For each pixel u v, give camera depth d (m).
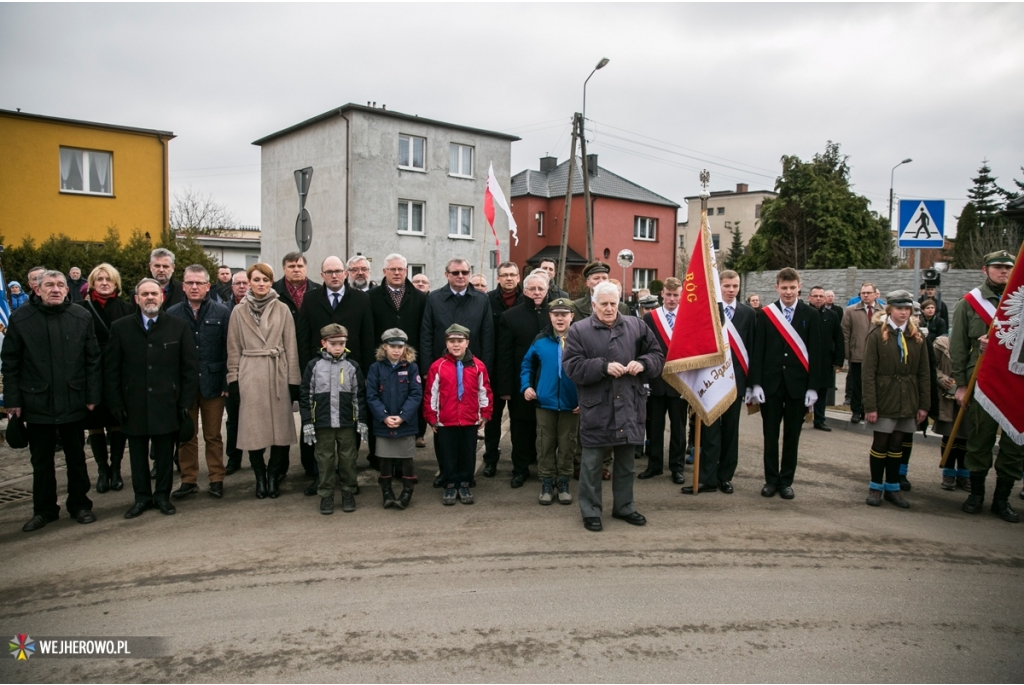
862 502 6.05
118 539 5.05
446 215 30.00
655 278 41.78
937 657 3.40
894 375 5.82
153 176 22.80
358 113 27.09
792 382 6.02
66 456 5.45
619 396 5.25
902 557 4.72
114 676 3.23
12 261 15.90
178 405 5.67
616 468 5.49
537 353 6.08
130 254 17.27
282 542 4.98
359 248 27.48
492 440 7.00
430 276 29.64
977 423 5.74
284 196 30.89
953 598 4.07
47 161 21.02
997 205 46.91
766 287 23.36
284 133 30.36
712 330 5.95
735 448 6.34
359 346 6.49
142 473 5.64
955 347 6.21
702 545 4.93
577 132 22.52
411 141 29.06
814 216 35.19
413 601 3.99
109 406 5.52
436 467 7.32
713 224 64.25
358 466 7.32
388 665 3.30
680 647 3.47
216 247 34.81
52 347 5.28
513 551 4.80
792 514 5.68
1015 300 5.52
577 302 7.20
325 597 4.05
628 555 4.72
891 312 5.88
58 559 4.66
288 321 6.25
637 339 5.40
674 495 6.25
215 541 5.00
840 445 8.41
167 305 7.04
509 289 7.28
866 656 3.40
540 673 3.23
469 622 3.74
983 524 5.50
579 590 4.14
